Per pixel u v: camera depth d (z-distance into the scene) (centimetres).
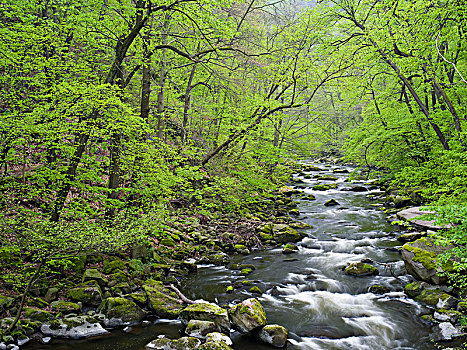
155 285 736
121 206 800
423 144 1417
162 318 643
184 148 1057
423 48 1114
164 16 1038
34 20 862
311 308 713
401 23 1159
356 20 1496
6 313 546
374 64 1477
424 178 1177
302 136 1587
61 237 538
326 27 1556
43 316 565
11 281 578
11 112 728
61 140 734
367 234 1224
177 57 1420
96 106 684
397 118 1553
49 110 715
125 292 689
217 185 1151
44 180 700
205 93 1688
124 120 755
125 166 843
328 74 1314
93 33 948
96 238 571
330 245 1120
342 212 1577
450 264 739
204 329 586
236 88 1252
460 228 547
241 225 1259
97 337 564
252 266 941
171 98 1409
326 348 569
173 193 952
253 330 592
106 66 1006
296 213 1555
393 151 1627
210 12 886
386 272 884
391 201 1664
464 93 1166
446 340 583
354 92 1650
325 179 2528
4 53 764
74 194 900
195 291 778
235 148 1362
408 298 747
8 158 704
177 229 1114
